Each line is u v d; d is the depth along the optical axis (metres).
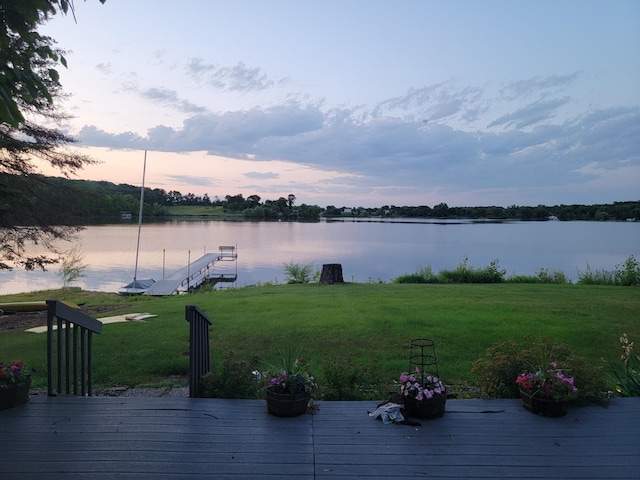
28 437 3.29
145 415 3.71
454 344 7.32
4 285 23.17
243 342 7.53
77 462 2.95
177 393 5.43
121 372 6.19
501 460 3.02
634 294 12.99
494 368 4.33
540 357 4.18
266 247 47.34
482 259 33.56
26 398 3.95
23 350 7.39
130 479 2.76
